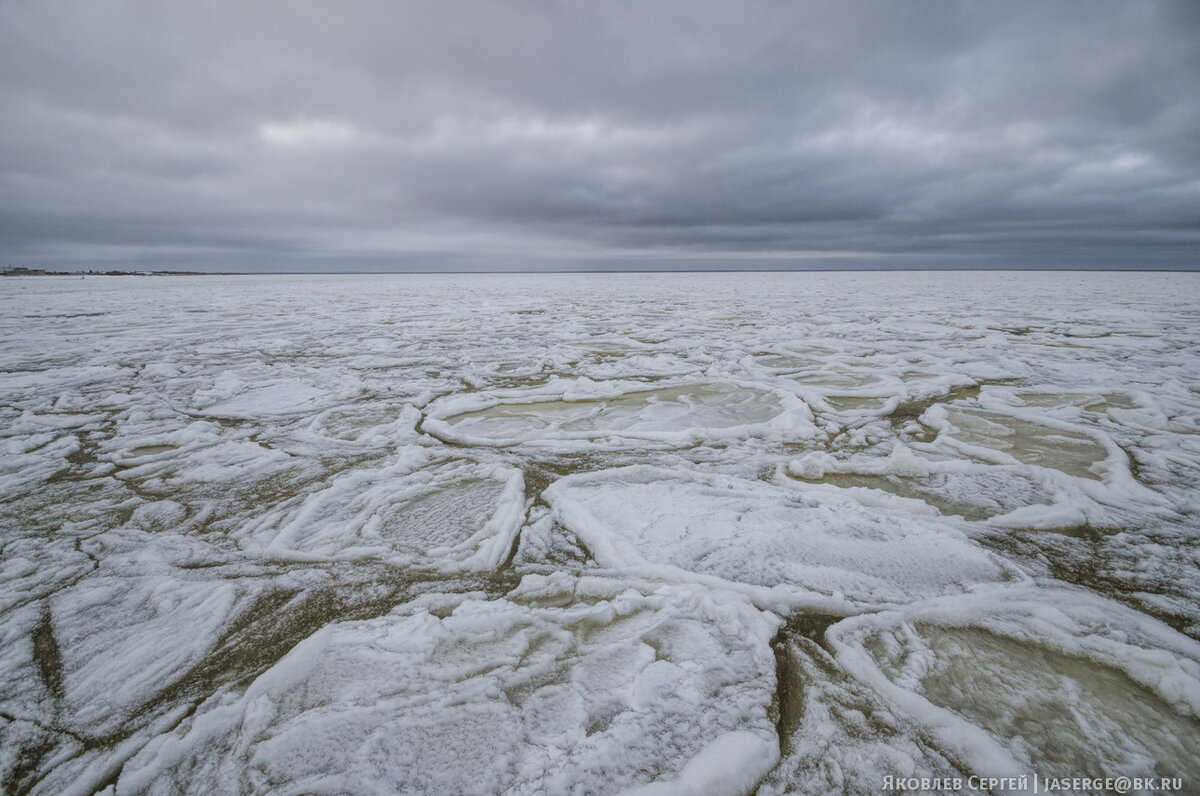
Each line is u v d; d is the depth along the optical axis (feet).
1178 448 13.69
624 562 9.06
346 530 10.32
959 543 9.38
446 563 9.25
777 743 6.07
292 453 14.40
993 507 10.96
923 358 26.43
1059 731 6.14
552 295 87.35
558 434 15.79
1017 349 29.09
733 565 8.91
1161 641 7.20
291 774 5.83
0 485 12.51
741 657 7.12
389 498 11.62
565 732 6.16
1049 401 18.34
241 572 9.07
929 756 5.90
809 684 6.77
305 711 6.49
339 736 6.19
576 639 7.44
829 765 5.85
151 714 6.57
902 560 8.99
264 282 168.14
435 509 11.14
